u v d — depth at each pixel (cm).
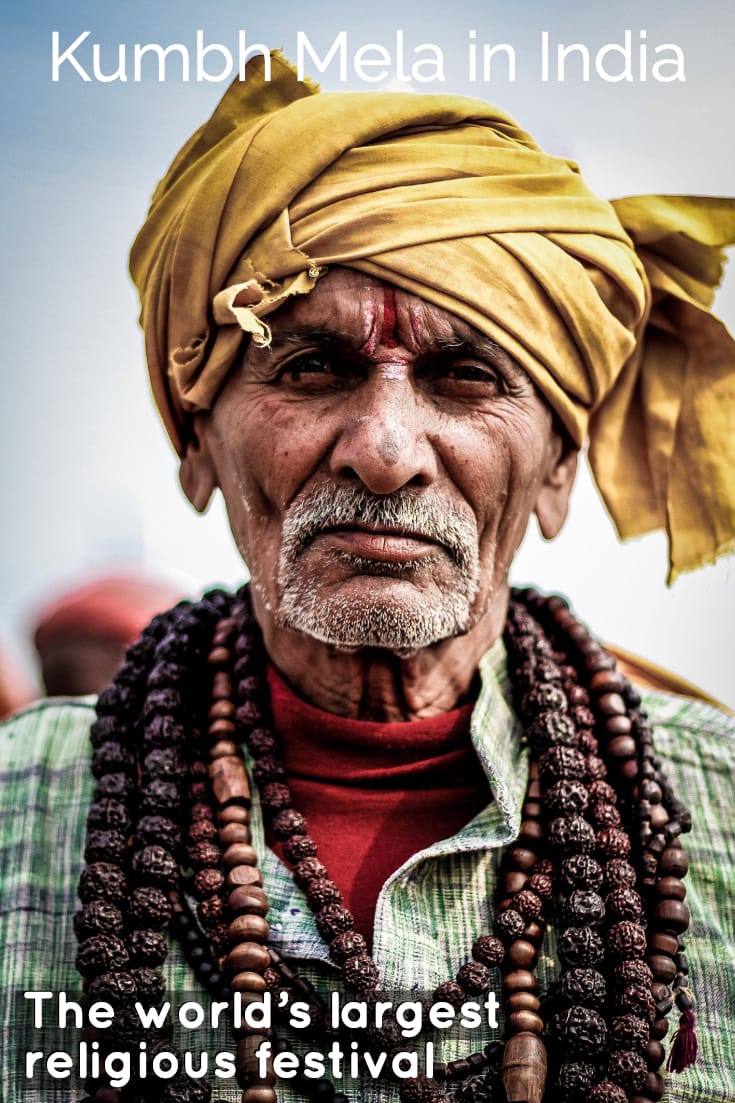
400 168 178
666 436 200
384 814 186
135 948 173
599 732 189
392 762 188
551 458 192
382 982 172
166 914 176
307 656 188
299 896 179
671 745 198
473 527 179
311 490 177
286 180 177
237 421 183
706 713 204
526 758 189
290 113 180
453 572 177
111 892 178
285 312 176
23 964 180
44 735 203
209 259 181
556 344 182
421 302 174
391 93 182
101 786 187
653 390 202
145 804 183
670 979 173
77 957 174
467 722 188
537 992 173
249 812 186
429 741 187
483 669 191
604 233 186
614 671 192
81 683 298
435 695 189
